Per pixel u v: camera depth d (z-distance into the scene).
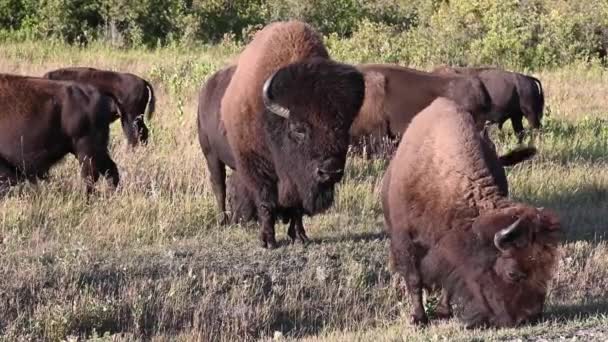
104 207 26.03
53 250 23.08
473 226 16.67
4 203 25.66
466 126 17.91
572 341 15.88
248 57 22.75
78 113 26.53
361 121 33.91
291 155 21.23
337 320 21.16
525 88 41.47
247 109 22.17
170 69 52.25
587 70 65.94
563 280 22.70
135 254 23.27
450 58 65.69
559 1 73.75
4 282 20.73
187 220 25.95
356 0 78.25
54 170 28.89
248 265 22.61
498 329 16.86
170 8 69.62
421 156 17.86
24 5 68.00
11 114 25.95
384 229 26.05
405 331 18.19
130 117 36.19
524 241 16.22
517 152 19.45
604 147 37.12
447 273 17.42
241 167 22.86
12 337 19.39
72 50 61.12
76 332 19.98
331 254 23.58
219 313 20.86
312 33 22.64
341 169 20.72
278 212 23.50
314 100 20.33
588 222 27.61
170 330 20.44
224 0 73.94
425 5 79.62
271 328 20.86
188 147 31.97
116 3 67.50
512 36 67.38
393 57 63.38
